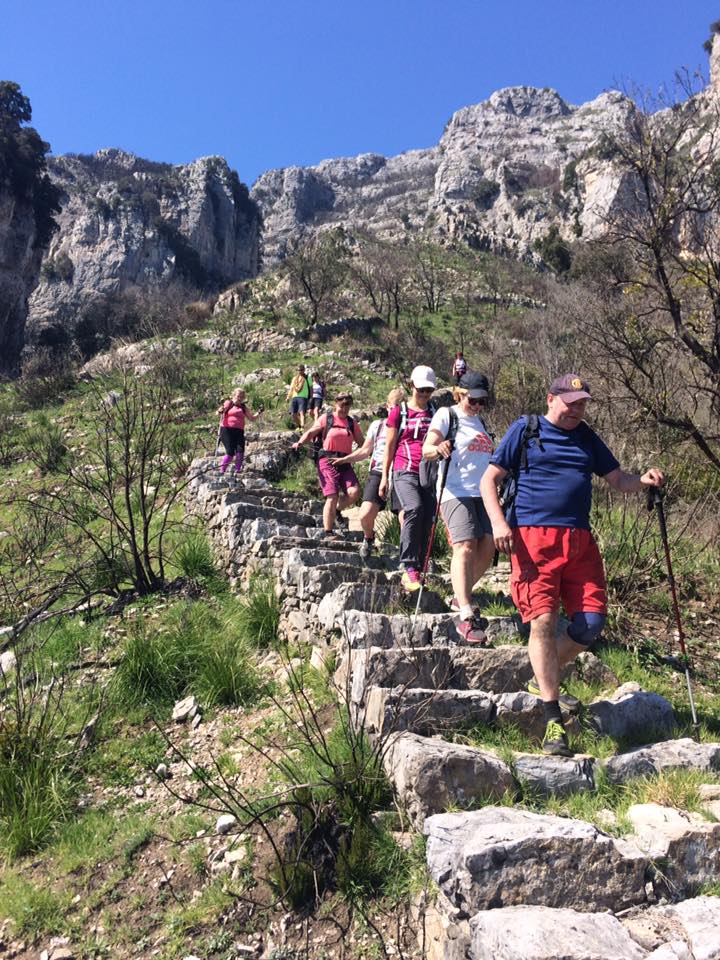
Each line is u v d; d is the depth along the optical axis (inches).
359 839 128.3
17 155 2886.3
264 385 880.9
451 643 181.5
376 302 2100.1
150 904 136.4
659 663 211.2
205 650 214.2
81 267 4726.9
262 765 164.9
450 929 110.9
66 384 933.2
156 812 161.0
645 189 389.7
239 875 135.0
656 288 385.4
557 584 145.6
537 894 108.2
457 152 6240.2
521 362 603.5
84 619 254.5
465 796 129.8
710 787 135.2
